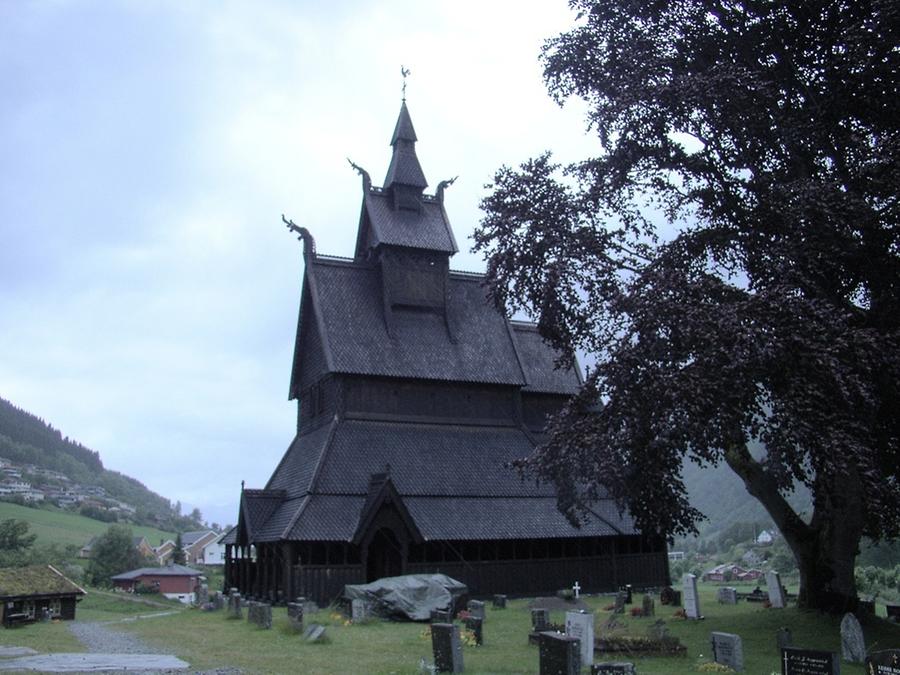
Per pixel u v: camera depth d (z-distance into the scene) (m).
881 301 23.64
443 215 53.50
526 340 56.62
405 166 53.00
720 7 27.12
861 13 24.39
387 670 18.78
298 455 47.88
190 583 108.81
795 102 26.25
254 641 25.59
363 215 53.66
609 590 46.41
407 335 50.34
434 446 47.41
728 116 23.89
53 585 38.97
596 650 22.34
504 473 47.28
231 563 48.84
